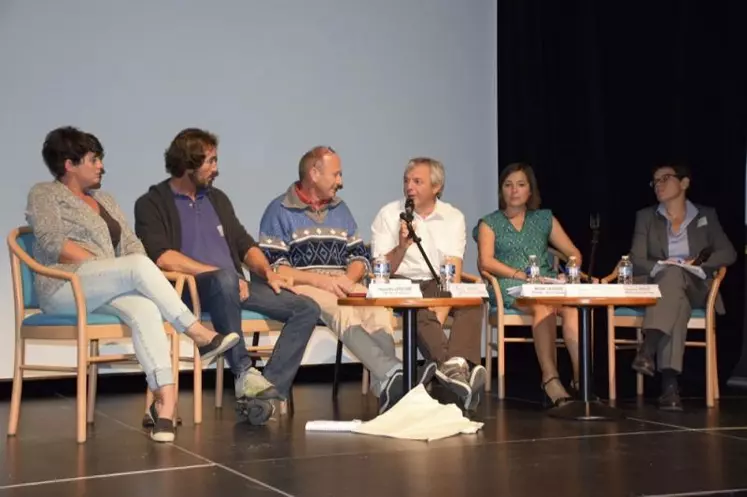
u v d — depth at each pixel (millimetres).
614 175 5211
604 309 5211
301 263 3852
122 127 4977
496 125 6012
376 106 5648
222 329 3363
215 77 5207
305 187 3895
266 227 3881
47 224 3164
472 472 2459
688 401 4012
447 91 5867
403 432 3088
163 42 5086
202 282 3393
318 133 5477
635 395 4270
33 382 4797
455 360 3617
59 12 4844
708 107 4691
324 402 4141
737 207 4602
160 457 2719
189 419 3555
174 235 3635
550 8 5613
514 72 5848
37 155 4785
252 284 3645
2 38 4715
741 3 4523
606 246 5234
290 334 3527
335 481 2355
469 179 5918
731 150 4598
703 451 2766
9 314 4734
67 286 3105
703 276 3934
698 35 4730
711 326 3873
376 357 3537
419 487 2277
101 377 4953
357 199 5574
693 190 4766
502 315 4141
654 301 3508
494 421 3398
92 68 4914
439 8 5855
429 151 5801
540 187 5672
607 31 5254
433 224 4105
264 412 3342
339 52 5547
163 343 3070
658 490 2236
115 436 3152
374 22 5656
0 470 2535
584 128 5383
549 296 3434
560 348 5410
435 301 3188
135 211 3691
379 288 3223
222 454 2760
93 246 3277
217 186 5199
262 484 2328
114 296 3098
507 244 4418
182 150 3625
